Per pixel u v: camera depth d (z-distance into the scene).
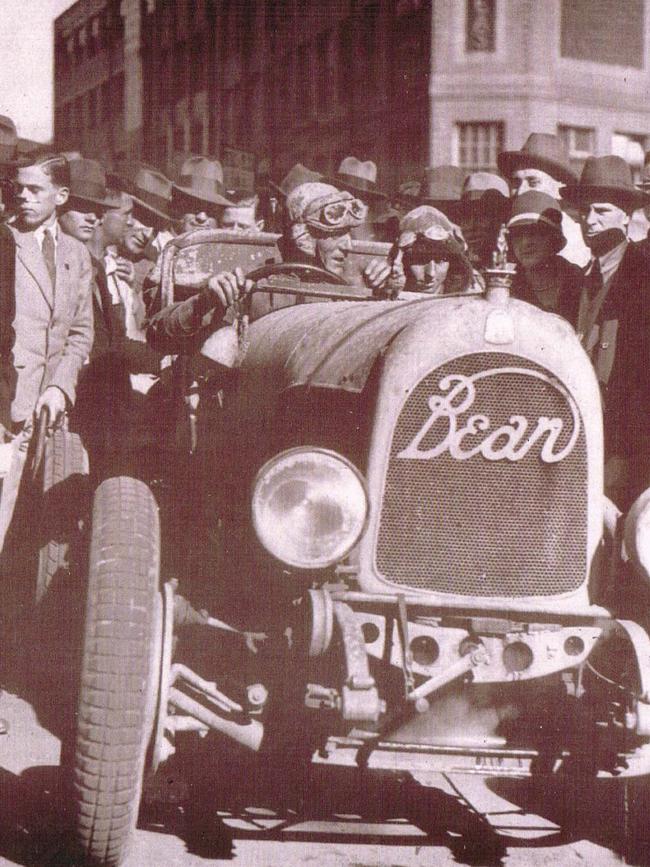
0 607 6.84
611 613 4.61
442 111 17.84
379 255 6.80
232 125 19.66
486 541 4.53
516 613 4.52
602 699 4.61
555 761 4.57
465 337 4.46
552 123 17.62
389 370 4.46
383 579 4.48
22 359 6.76
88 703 4.31
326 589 4.45
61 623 6.29
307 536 4.29
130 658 4.34
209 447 5.45
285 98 20.42
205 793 5.23
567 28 17.58
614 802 5.36
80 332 7.02
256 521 4.28
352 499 4.32
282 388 4.89
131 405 7.62
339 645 4.32
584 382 4.54
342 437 4.59
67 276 6.94
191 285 6.48
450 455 4.49
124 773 4.32
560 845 4.89
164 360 7.41
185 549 5.44
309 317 5.26
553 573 4.58
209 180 10.66
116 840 4.39
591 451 4.57
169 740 4.73
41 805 5.03
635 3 17.77
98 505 4.66
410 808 5.21
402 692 4.45
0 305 6.25
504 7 17.41
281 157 20.52
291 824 4.97
